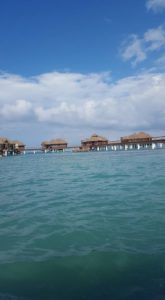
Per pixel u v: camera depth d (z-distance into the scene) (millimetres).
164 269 5699
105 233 8195
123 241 7453
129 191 15109
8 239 8055
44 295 4984
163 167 28234
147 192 14492
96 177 22922
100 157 65750
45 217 10461
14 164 54719
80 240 7711
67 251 6941
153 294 4836
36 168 39312
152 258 6246
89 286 5227
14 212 11547
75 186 18438
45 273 5797
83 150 147625
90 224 9180
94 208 11516
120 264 6039
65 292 5055
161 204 11531
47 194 15828
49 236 8172
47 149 174875
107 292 4992
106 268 5891
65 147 175500
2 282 5477
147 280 5309
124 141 138000
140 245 7094
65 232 8469
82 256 6566
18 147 166125
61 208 11906
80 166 37781
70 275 5664
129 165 33750
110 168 31062
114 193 14773
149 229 8359
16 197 15289
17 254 6871
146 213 10211
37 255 6766
